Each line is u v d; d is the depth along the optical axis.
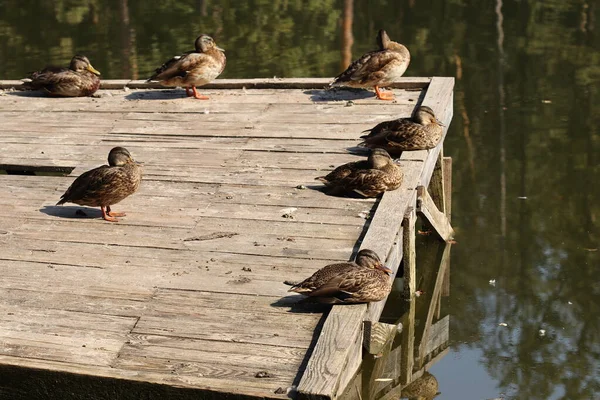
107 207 8.82
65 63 17.83
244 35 19.88
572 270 10.68
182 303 7.18
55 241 8.34
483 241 11.46
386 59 11.37
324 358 6.24
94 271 7.75
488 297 10.15
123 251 8.09
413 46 19.11
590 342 9.12
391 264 7.93
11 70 17.39
